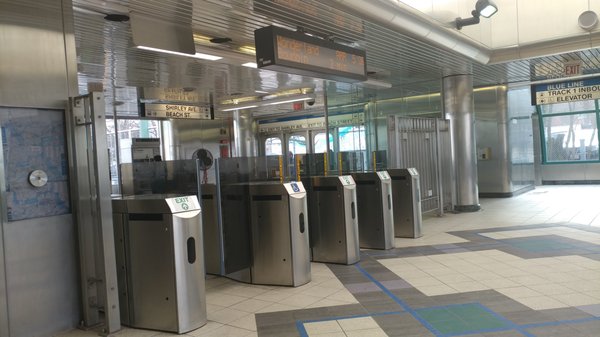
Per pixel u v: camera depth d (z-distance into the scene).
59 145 4.11
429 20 6.62
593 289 4.38
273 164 6.11
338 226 6.05
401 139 8.70
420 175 9.23
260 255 5.27
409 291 4.65
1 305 3.65
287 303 4.51
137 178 5.58
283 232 5.13
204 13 5.16
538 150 17.06
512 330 3.49
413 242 7.26
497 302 4.15
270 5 4.97
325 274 5.57
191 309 3.90
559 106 16.59
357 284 5.04
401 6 5.97
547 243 6.55
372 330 3.65
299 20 5.55
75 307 4.16
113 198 4.19
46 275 3.96
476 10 7.30
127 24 5.40
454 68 9.37
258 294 4.89
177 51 5.50
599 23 8.05
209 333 3.81
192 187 5.56
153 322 3.97
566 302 4.05
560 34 8.44
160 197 4.04
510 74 10.73
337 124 12.41
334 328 3.74
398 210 7.74
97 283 4.19
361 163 8.50
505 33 8.91
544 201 11.71
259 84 9.78
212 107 10.91
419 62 8.47
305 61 5.16
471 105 10.39
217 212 5.82
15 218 3.77
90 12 4.96
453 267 5.50
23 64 3.87
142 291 4.01
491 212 10.16
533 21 8.67
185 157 11.73
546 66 9.76
